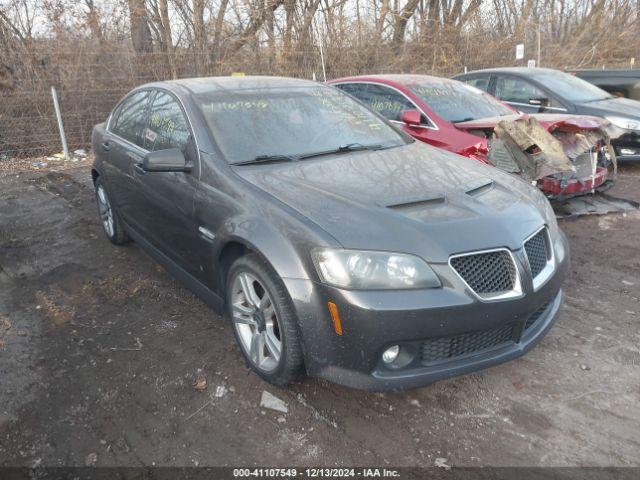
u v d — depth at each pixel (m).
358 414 2.81
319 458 2.53
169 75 10.98
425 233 2.57
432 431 2.68
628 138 7.29
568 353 3.30
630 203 5.99
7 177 8.15
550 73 8.67
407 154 3.67
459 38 15.91
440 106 6.17
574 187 5.43
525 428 2.69
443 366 2.60
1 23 9.64
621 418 2.73
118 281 4.43
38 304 4.09
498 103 6.66
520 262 2.67
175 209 3.60
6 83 9.38
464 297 2.49
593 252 4.85
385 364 2.55
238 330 3.13
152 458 2.55
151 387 3.06
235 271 3.02
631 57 19.55
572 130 5.46
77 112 9.77
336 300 2.48
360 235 2.55
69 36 10.19
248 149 3.48
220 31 12.41
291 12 12.95
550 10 19.47
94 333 3.65
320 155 3.58
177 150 3.42
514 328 2.72
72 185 7.62
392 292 2.45
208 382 3.09
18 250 5.21
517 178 3.53
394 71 14.20
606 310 3.80
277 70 12.60
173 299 4.11
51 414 2.86
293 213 2.76
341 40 13.41
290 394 2.96
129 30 11.12
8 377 3.18
